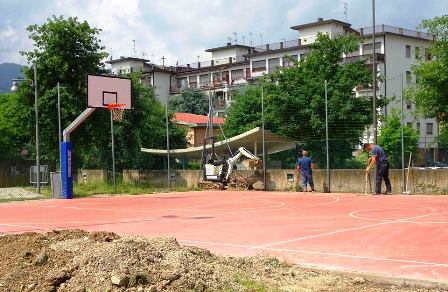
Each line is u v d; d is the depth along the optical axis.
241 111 48.56
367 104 28.78
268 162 31.62
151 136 36.97
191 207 18.67
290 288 5.96
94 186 30.22
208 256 7.19
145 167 36.50
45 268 6.31
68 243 7.14
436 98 27.84
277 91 29.22
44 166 33.31
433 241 9.37
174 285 5.66
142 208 18.77
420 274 6.57
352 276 6.64
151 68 94.06
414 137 26.84
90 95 26.73
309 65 35.78
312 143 27.31
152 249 6.66
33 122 32.88
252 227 12.15
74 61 33.12
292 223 12.83
